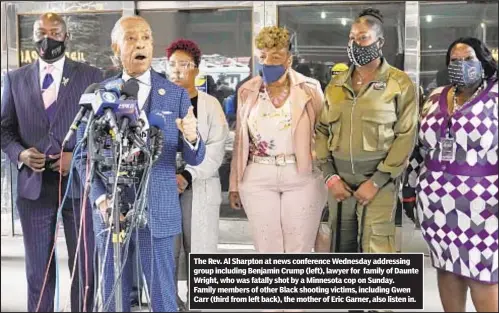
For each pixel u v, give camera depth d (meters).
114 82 2.33
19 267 3.32
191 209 2.91
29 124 2.81
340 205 2.75
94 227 2.38
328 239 2.97
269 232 2.85
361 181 2.69
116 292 2.26
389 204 2.70
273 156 2.79
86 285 2.58
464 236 2.56
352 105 2.62
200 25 3.69
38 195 2.79
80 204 2.66
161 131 2.26
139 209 2.20
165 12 3.70
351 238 2.80
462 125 2.50
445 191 2.57
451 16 3.58
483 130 2.47
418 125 2.67
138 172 2.19
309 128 2.79
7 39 3.84
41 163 2.77
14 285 3.12
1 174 3.81
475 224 2.54
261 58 2.77
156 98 2.42
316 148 2.74
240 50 3.66
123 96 2.18
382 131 2.58
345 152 2.64
